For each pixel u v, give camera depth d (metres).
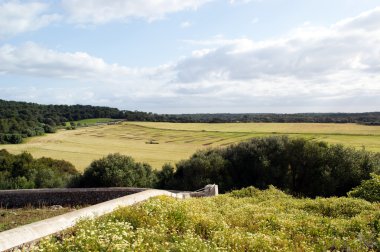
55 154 81.94
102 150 88.38
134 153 82.31
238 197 25.66
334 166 42.91
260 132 97.81
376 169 41.69
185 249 9.09
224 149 53.53
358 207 18.27
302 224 13.84
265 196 25.02
